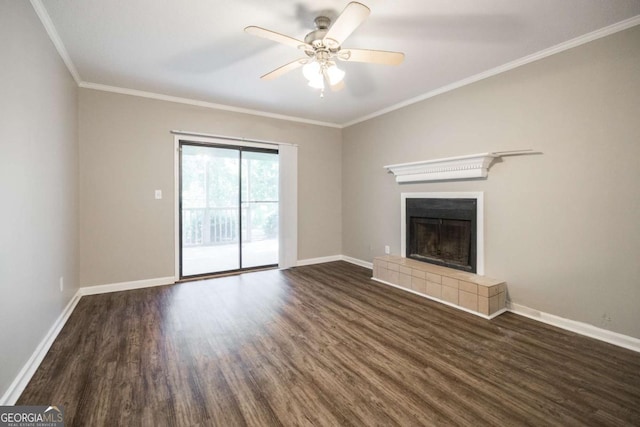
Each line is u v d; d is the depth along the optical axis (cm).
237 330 253
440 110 355
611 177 228
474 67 296
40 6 198
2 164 151
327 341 234
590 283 240
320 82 223
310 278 414
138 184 365
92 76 317
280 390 174
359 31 232
